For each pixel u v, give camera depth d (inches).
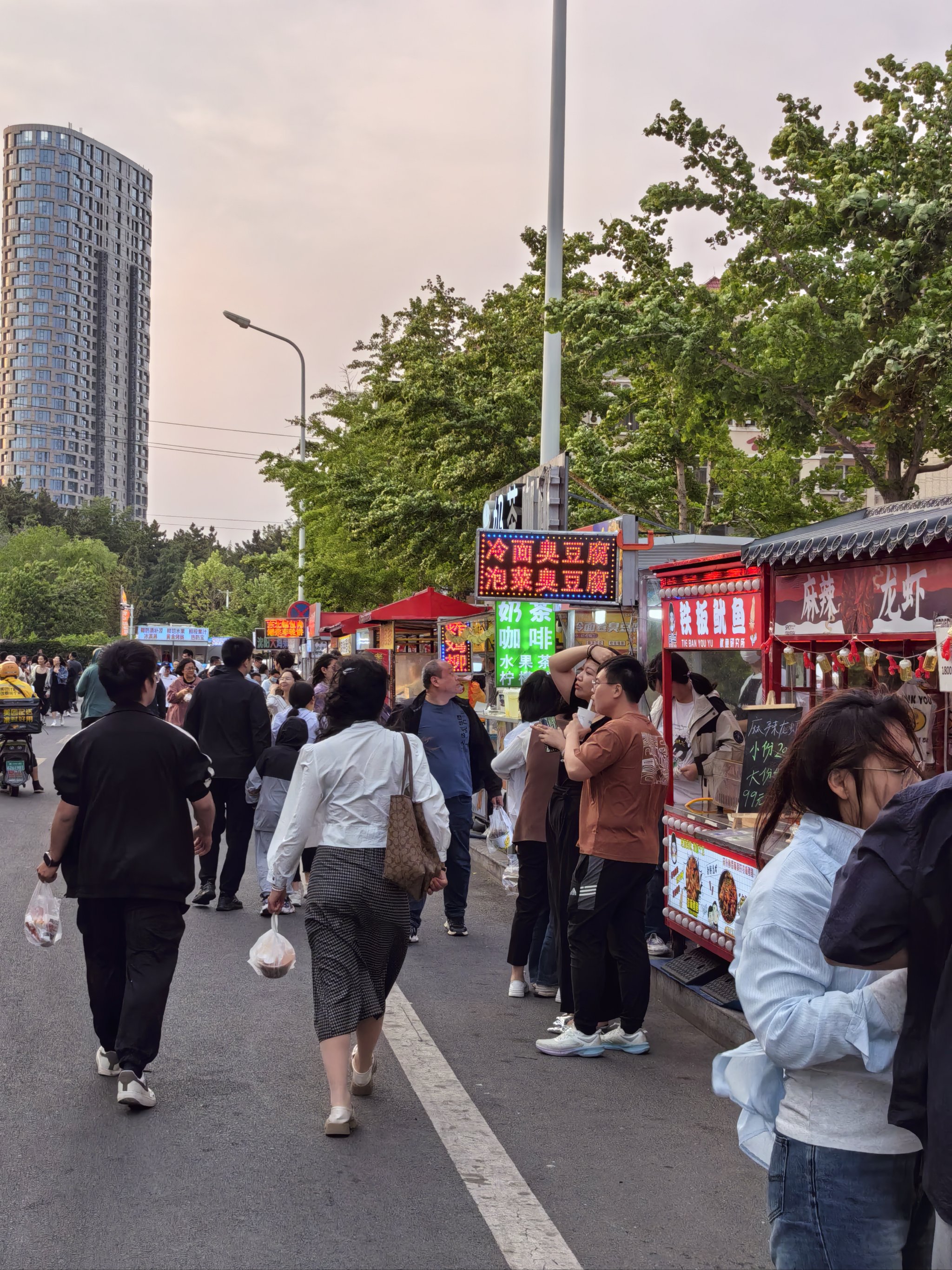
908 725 88.4
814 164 493.7
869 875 76.2
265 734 343.9
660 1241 140.8
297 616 1160.8
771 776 229.8
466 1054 215.6
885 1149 81.4
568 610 454.3
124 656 188.1
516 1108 186.9
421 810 181.8
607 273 560.4
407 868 173.9
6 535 4296.3
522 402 670.5
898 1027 79.0
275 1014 235.6
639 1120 182.5
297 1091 190.9
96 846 181.3
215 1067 202.5
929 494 813.9
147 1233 138.8
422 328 785.6
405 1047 218.4
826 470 798.5
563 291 679.7
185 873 185.3
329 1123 170.2
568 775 223.9
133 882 180.2
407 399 694.5
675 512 861.8
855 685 232.5
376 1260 133.5
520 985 257.8
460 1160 164.1
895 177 459.2
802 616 242.7
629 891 218.2
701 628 280.4
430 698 323.6
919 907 74.4
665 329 505.0
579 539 403.5
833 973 83.0
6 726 622.2
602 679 222.4
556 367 520.4
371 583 1252.5
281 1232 139.9
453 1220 144.5
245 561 1573.6
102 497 5369.1
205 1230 139.9
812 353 503.2
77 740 184.7
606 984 223.8
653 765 216.4
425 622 701.3
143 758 183.5
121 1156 162.2
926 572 204.4
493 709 512.1
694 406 569.9
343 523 1075.9
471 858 457.7
